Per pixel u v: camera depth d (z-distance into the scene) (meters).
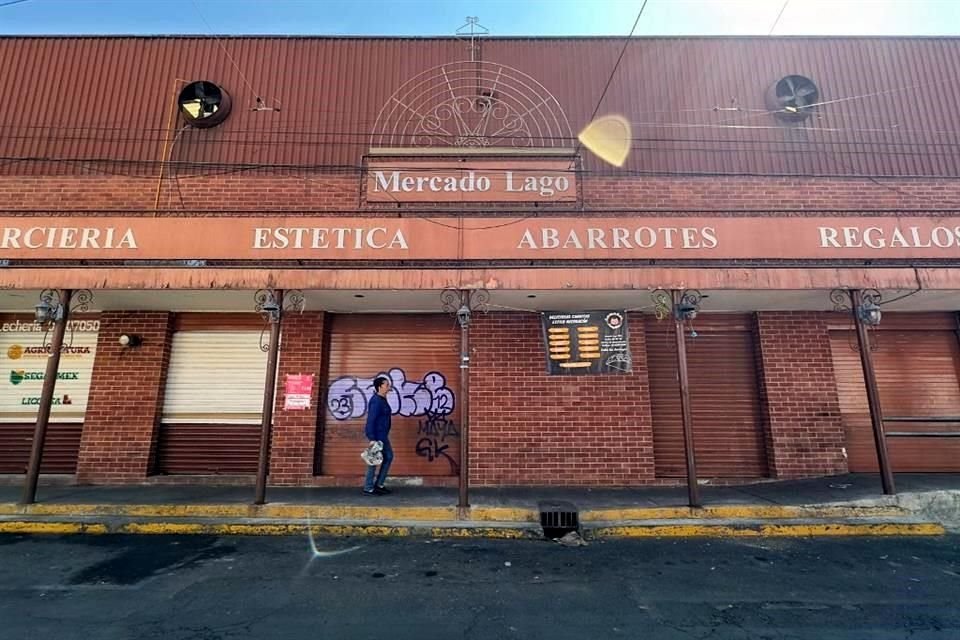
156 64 10.50
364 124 10.20
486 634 4.07
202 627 4.15
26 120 10.19
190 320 10.00
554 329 9.69
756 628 4.21
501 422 9.42
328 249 8.45
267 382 7.84
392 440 9.59
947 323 10.03
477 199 9.62
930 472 9.59
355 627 4.18
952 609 4.61
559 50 10.61
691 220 8.59
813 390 9.61
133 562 5.74
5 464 9.60
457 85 10.39
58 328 7.99
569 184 9.69
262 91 10.35
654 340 10.05
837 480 9.02
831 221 8.57
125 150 10.05
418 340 9.95
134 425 9.44
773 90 10.30
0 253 8.34
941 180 9.96
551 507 7.48
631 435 9.39
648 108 10.30
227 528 6.95
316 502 7.73
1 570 5.47
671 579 5.32
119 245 8.38
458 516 7.30
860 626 4.26
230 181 9.88
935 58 10.76
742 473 9.64
